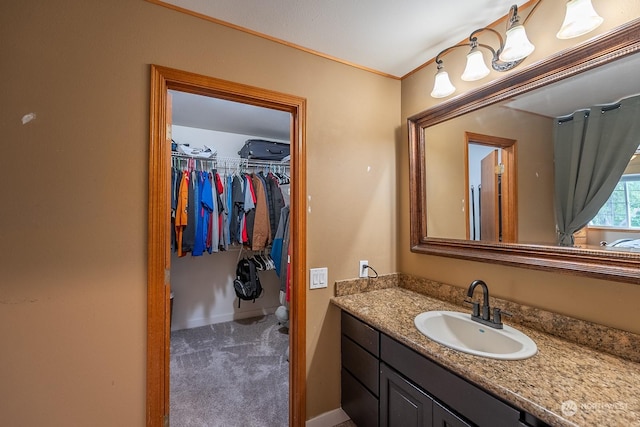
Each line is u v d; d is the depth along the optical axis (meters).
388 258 1.96
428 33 1.54
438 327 1.43
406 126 1.96
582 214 1.12
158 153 1.29
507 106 1.36
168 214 1.34
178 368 2.39
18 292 1.09
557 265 1.16
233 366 2.43
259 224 3.07
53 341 1.13
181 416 1.82
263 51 1.54
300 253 1.65
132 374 1.25
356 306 1.58
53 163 1.13
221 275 3.45
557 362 0.98
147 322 1.27
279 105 1.62
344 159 1.80
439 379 1.08
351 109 1.82
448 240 1.65
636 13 1.00
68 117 1.15
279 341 2.91
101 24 1.20
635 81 0.98
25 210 1.10
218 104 2.60
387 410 1.34
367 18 1.42
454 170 1.61
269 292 3.75
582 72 1.10
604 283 1.06
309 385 1.68
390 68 1.88
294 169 1.68
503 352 1.20
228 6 1.33
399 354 1.27
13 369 1.09
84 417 1.17
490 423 0.90
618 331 1.02
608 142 1.05
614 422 0.69
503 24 1.41
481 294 1.49
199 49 1.38
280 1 1.30
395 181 1.99
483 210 1.47
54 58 1.13
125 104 1.24
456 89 1.64
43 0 1.12
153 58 1.29
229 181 3.09
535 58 1.28
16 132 1.08
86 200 1.18
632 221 0.99
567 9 1.04
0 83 1.07
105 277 1.21
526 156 1.29
